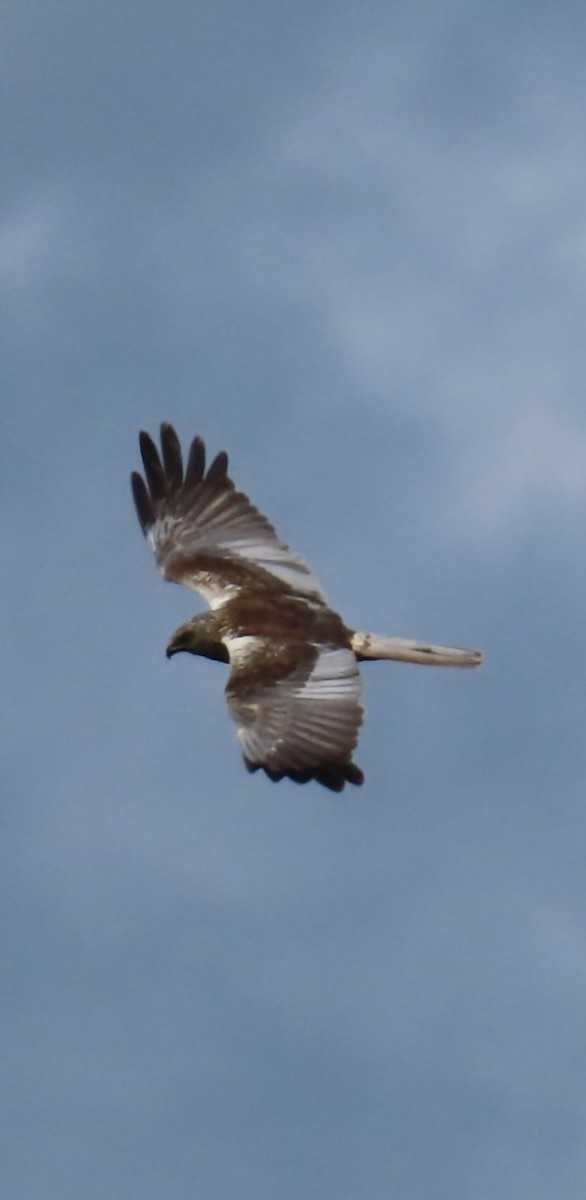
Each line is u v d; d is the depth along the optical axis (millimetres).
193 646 23391
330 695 22453
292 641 23000
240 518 24219
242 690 22672
